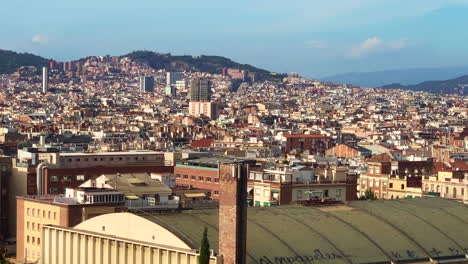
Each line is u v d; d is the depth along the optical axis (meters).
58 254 192.00
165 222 173.62
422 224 198.75
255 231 178.12
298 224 185.75
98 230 184.88
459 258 191.50
